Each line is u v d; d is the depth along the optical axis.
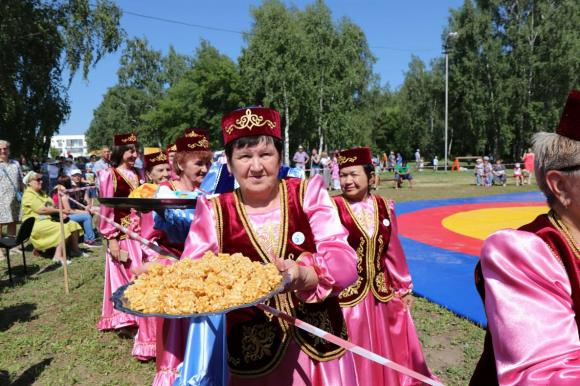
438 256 8.04
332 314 2.42
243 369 2.31
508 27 40.09
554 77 38.59
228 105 49.31
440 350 4.62
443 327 5.13
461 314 5.41
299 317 2.32
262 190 2.29
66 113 25.56
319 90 38.56
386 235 3.77
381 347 3.62
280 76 37.03
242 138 2.25
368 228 3.70
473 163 44.28
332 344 2.36
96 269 8.27
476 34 40.19
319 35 38.78
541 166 1.54
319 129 39.50
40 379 4.36
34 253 9.41
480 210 13.62
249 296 1.86
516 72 39.84
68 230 9.09
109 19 24.11
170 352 2.84
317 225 2.33
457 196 17.84
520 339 1.33
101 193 5.32
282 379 2.29
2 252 9.39
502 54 40.28
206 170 3.83
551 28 38.25
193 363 1.99
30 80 23.20
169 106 50.47
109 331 5.45
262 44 37.19
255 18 38.81
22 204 9.24
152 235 3.42
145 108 57.28
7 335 5.40
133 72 57.59
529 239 1.44
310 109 38.38
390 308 3.82
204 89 48.69
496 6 39.97
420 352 3.87
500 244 1.46
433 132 53.94
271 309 2.08
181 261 2.11
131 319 5.30
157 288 1.93
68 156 22.19
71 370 4.53
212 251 2.34
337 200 3.84
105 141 72.31
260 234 2.31
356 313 3.49
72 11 23.80
